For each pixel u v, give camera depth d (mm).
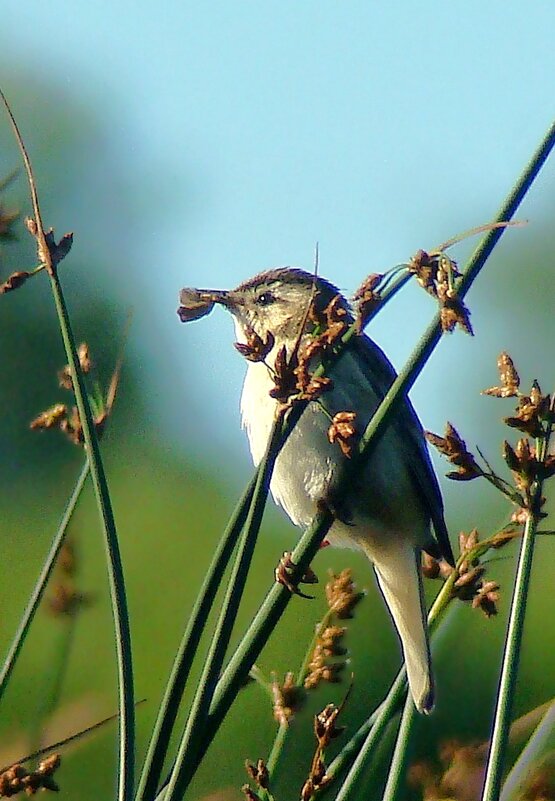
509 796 6488
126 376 21031
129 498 18609
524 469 5555
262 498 5723
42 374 23219
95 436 5973
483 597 7008
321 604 14242
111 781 11375
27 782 6520
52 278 6043
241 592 5707
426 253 6047
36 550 20250
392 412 6496
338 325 6062
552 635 14039
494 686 12383
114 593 5789
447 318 6012
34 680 13414
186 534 18125
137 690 14289
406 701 6441
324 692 13156
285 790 11656
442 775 6902
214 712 5809
